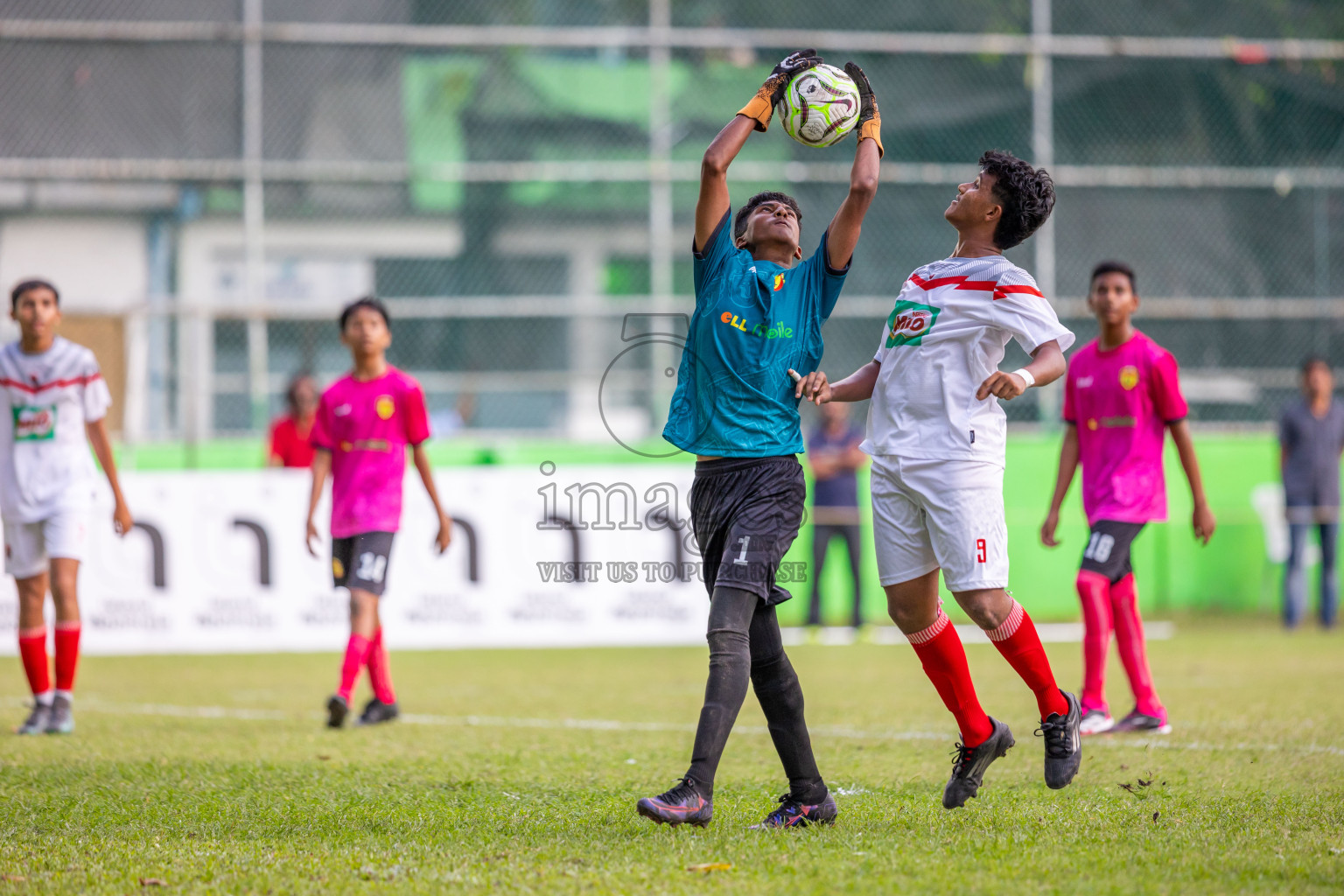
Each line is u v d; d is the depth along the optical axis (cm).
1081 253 4912
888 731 2078
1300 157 4997
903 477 1306
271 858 1145
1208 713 2244
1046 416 4800
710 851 1143
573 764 1728
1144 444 2072
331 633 3694
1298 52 5000
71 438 2158
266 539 3688
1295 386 4934
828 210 4819
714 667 1210
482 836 1235
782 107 1375
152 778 1609
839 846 1168
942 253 4875
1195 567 4850
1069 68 4947
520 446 4641
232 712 2452
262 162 4641
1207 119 4981
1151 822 1273
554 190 4734
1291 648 3709
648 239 4762
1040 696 1359
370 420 2266
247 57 4650
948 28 4925
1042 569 4741
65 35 4594
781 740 1279
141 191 4600
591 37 4772
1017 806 1371
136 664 3544
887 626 4559
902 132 4894
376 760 1780
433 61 4725
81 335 4450
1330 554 4378
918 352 1317
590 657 3766
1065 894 984
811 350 1298
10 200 4547
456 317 4684
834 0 4912
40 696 2128
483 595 3712
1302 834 1209
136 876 1080
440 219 4706
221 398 4541
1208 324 4919
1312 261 4972
